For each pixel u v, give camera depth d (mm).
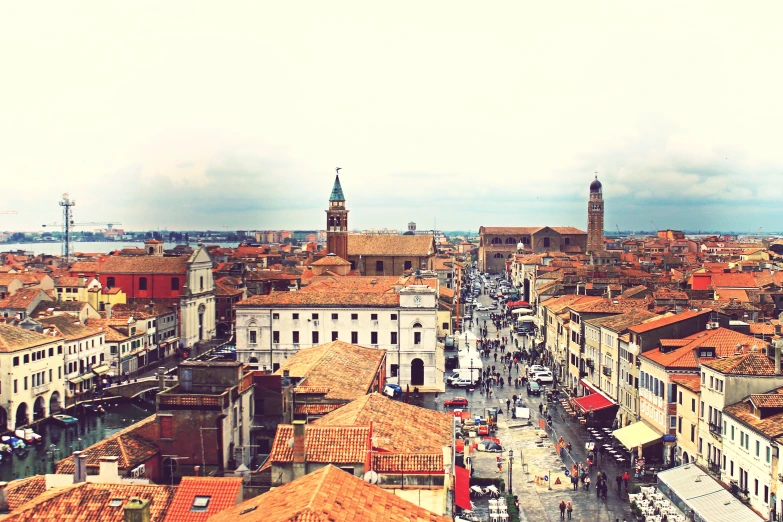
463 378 155375
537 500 91375
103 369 163750
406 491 53875
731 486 83125
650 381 107688
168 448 72625
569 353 155875
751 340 102562
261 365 158125
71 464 68125
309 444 57562
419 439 64125
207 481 53625
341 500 38562
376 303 155750
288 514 36250
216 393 75625
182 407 72562
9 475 110375
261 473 56969
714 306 152750
